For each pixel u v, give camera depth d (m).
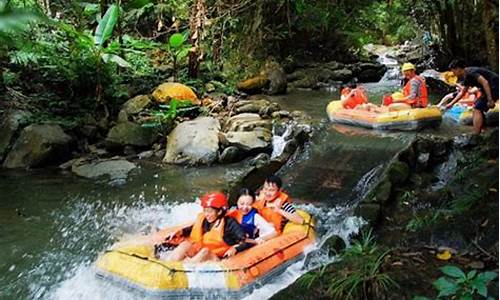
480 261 3.48
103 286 4.17
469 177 5.34
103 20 9.16
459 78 7.41
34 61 8.55
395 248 3.83
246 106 9.54
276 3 12.80
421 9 15.65
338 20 14.70
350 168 6.55
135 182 7.16
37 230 5.64
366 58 16.02
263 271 4.20
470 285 2.59
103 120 8.82
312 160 7.00
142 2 9.59
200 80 10.87
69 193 6.77
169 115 8.73
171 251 4.46
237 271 4.08
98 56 9.00
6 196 6.65
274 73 11.73
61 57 9.12
